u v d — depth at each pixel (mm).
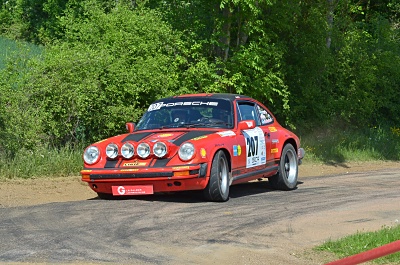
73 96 21719
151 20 25156
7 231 11828
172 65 25031
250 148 16484
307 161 27219
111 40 24484
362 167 26672
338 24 34750
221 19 25719
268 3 25172
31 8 44906
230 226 12508
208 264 9859
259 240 11438
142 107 23922
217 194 15047
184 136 15398
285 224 12805
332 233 12094
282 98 28781
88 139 22594
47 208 14180
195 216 13414
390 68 35750
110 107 22391
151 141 15031
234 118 16453
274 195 16875
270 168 17469
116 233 11727
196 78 25031
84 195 16609
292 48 29703
